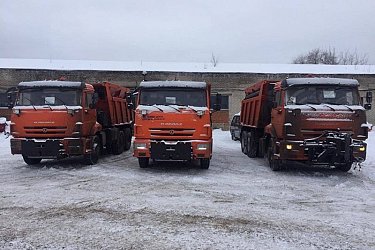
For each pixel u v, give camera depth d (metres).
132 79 36.25
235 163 15.23
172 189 10.12
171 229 6.81
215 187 10.45
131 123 21.70
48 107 12.94
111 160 15.88
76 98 13.42
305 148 11.80
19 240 6.24
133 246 5.99
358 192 10.02
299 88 12.47
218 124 36.84
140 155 12.35
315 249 5.95
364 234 6.66
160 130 12.30
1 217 7.50
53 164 14.45
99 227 6.90
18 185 10.53
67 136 12.98
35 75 35.84
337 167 13.71
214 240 6.27
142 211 7.95
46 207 8.23
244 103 20.05
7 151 18.41
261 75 36.75
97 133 15.60
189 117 12.30
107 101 17.25
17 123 12.88
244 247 5.99
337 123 11.83
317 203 8.86
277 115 13.05
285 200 9.10
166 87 12.82
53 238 6.34
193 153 12.26
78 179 11.45
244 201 8.92
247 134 18.23
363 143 11.77
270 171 13.24
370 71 38.19
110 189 10.06
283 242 6.23
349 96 12.44
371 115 36.78
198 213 7.84
